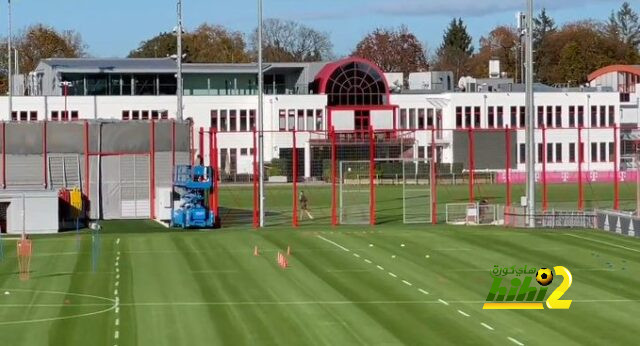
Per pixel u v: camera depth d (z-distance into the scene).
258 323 135.25
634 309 145.25
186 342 124.19
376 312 142.12
